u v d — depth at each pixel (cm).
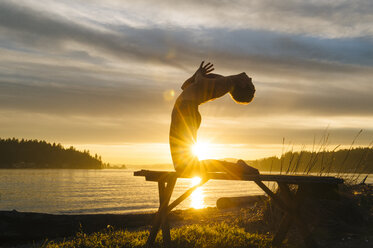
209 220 838
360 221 573
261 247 438
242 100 375
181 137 368
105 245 480
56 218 774
